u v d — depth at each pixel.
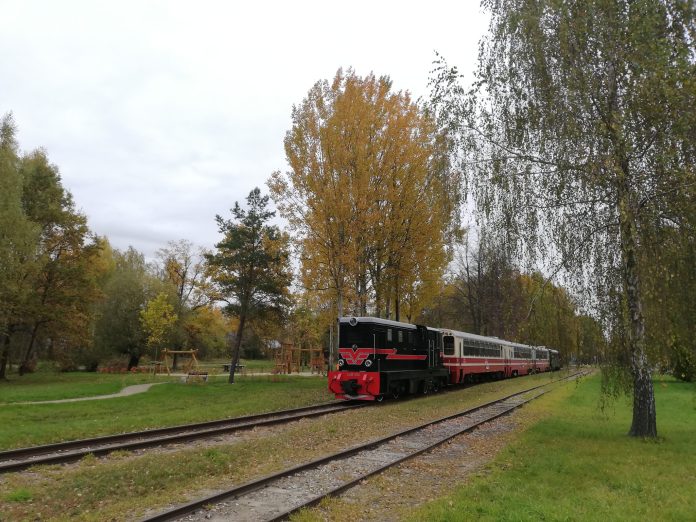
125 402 19.53
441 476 8.76
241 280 29.86
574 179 10.83
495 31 11.79
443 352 28.14
